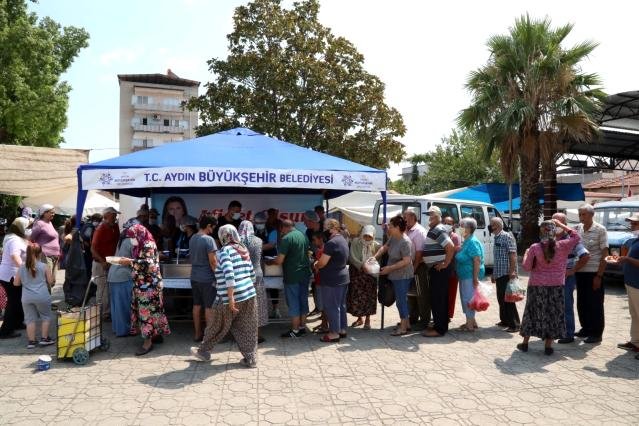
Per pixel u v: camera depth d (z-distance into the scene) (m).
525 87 15.52
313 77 19.02
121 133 62.88
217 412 4.23
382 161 20.17
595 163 27.69
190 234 8.30
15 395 4.59
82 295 8.01
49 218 8.30
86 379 5.04
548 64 15.08
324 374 5.25
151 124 63.38
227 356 5.88
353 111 19.52
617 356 5.97
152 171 6.95
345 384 4.94
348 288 7.34
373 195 15.92
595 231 6.58
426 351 6.16
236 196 9.95
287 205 10.08
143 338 6.54
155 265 6.03
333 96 19.58
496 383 5.00
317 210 9.64
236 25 19.42
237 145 8.37
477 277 7.05
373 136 20.33
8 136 22.88
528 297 6.09
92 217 9.16
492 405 4.44
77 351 5.53
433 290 6.91
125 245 6.36
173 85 63.88
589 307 6.63
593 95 15.61
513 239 7.13
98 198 15.62
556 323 5.89
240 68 19.08
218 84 19.78
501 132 15.47
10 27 21.88
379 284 7.23
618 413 4.29
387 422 4.06
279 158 7.86
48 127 23.55
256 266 6.39
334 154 19.53
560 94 15.35
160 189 9.78
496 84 15.90
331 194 11.09
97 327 5.95
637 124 20.81
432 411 4.29
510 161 15.70
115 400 4.48
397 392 4.73
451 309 7.79
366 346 6.39
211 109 19.42
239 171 7.09
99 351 6.05
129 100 62.88
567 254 5.92
